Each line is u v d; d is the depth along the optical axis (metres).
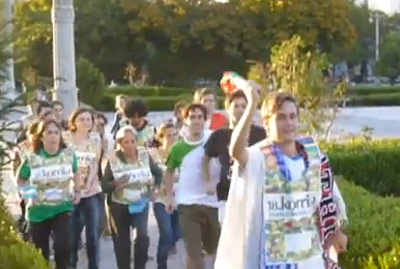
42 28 51.38
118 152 10.45
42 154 9.73
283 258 6.17
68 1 21.19
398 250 6.66
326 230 6.39
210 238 9.61
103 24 59.88
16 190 10.81
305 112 16.70
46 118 9.94
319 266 6.27
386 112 45.94
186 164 9.55
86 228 10.94
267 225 6.18
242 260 6.23
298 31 56.34
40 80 7.94
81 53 60.38
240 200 6.24
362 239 7.21
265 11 57.09
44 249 9.84
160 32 59.91
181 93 50.25
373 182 14.39
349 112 43.97
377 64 89.12
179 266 11.30
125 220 10.48
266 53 57.12
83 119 11.00
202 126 9.81
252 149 6.27
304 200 6.23
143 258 10.51
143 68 61.06
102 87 44.19
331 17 56.84
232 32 57.62
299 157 6.26
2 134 7.41
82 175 10.88
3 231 7.61
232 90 6.57
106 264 11.65
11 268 6.73
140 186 10.42
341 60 83.12
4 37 7.29
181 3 58.62
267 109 6.29
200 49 59.41
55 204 9.70
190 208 9.48
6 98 7.32
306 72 16.84
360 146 14.95
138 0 59.38
